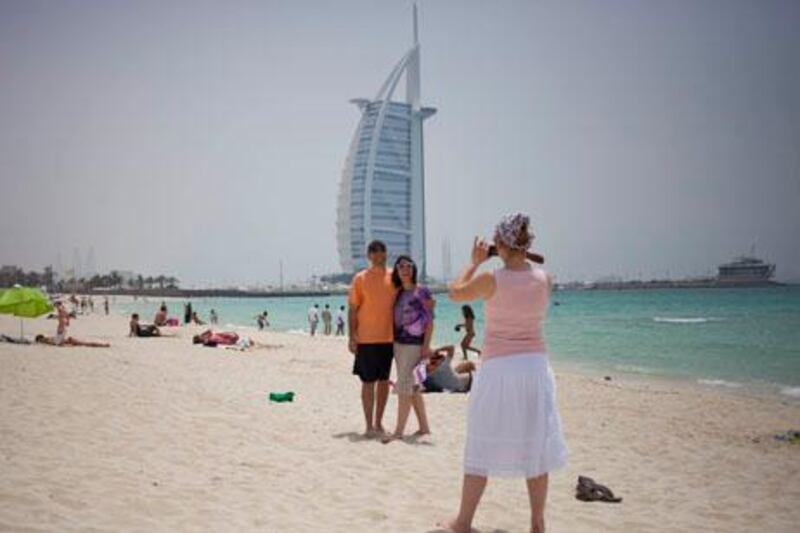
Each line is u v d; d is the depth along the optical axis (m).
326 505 5.45
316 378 15.72
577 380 18.31
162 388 11.55
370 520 5.11
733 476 7.43
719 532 5.32
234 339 27.41
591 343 34.38
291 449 7.42
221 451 7.07
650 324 51.72
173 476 5.97
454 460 7.26
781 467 7.96
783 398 16.03
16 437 7.02
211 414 9.21
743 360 25.91
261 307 131.88
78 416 8.37
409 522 5.10
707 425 11.73
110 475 5.82
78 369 13.63
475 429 4.53
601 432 10.51
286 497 5.58
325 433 8.47
